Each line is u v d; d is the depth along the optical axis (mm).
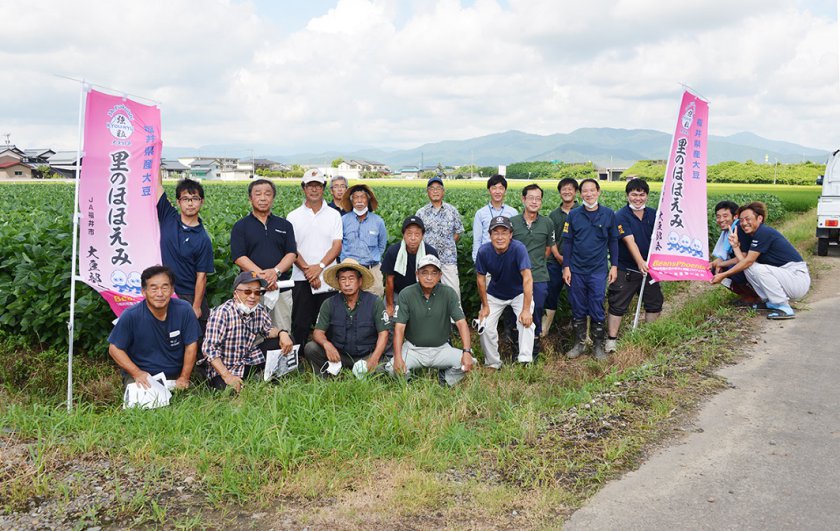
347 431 4371
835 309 7953
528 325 6578
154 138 5820
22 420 4641
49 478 3811
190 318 5539
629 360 6586
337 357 6086
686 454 4164
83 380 6375
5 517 3408
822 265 12000
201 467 3887
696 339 6895
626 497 3611
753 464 3986
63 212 12953
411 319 6094
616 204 18672
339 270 6055
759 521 3330
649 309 8109
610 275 7445
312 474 3842
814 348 6398
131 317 5297
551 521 3355
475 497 3604
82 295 6910
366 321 6215
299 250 6941
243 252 6406
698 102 7730
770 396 5176
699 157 7867
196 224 6285
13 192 27078
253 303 5785
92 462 4055
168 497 3619
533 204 7102
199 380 6191
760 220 7785
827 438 4355
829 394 5188
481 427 4727
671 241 7715
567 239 7281
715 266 8695
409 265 6531
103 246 5711
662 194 7648
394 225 10492
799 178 68562
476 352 7336
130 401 5152
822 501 3518
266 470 3873
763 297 7844
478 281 6660
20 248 7496
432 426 4547
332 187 7703
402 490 3664
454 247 7668
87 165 5602
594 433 4496
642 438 4410
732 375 5711
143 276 5160
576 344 7395
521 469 3947
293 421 4469
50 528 3311
